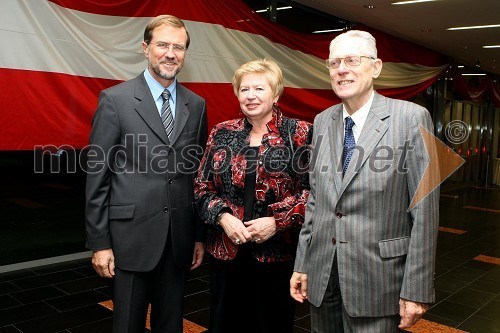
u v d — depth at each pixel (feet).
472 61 31.55
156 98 6.14
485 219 22.26
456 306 10.90
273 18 18.11
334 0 17.57
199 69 13.73
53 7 10.38
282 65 16.72
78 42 10.85
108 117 5.78
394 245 4.76
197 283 11.71
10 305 10.00
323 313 5.24
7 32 9.66
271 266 6.00
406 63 24.44
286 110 17.10
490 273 13.58
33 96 10.10
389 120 4.83
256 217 5.96
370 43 4.90
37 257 12.94
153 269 5.94
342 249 4.87
